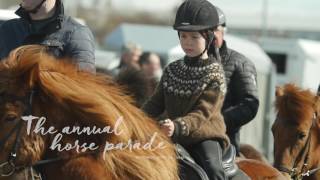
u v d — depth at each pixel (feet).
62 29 22.98
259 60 69.10
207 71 23.16
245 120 28.60
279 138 29.25
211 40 24.00
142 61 51.47
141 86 33.53
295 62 90.94
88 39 23.18
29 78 18.71
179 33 24.31
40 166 19.08
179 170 21.94
